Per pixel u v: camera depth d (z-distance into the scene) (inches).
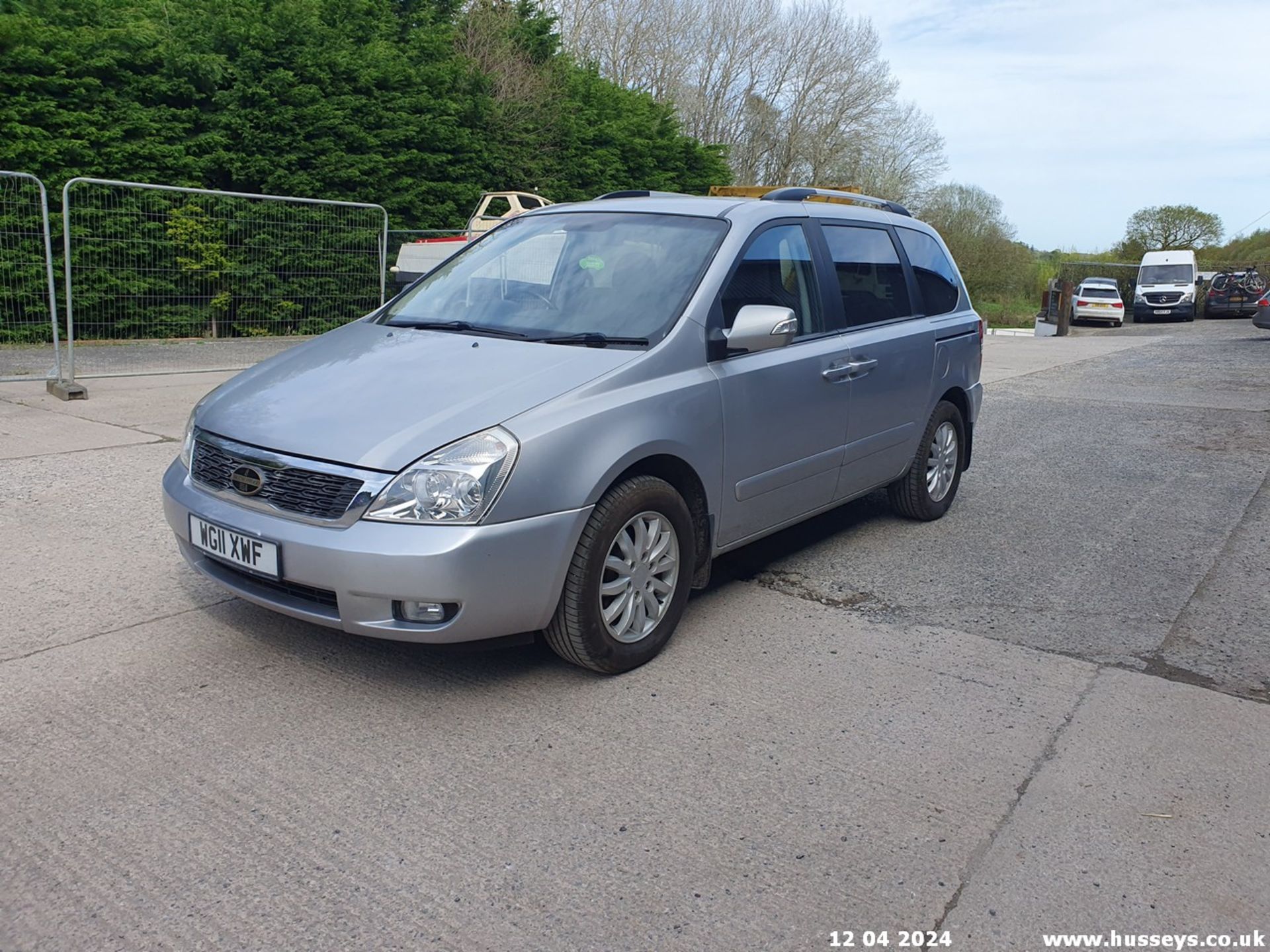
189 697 134.2
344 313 480.1
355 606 123.6
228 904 94.5
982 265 1621.6
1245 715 136.6
